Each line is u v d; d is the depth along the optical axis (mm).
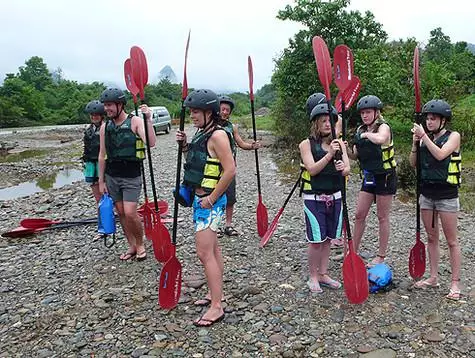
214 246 4148
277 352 3643
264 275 5172
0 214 8844
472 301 4414
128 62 5375
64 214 8602
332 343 3752
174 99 67625
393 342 3740
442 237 6492
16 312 4477
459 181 4297
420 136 4211
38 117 54688
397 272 5180
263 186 10867
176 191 4055
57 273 5457
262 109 53719
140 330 4004
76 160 18328
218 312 4094
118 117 5211
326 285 4781
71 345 3816
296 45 15609
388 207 5043
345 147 4348
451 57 31078
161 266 5441
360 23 15031
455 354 3562
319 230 4449
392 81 14742
